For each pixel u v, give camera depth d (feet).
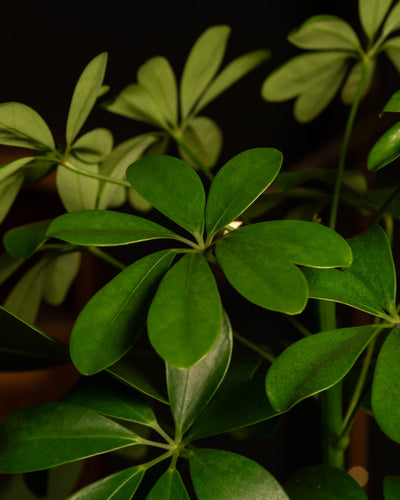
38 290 2.32
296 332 4.16
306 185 2.85
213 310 1.56
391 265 1.78
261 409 1.79
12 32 4.20
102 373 1.87
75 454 1.73
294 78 2.35
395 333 1.69
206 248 1.71
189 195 1.76
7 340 1.83
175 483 1.70
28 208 4.19
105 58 1.87
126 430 1.78
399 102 1.67
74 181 2.15
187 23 4.47
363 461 3.53
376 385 1.61
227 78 2.44
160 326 1.54
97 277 4.44
